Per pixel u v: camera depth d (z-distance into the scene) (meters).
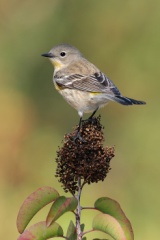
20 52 15.94
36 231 6.46
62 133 15.68
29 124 15.77
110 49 15.31
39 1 16.19
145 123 14.64
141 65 14.98
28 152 15.48
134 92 15.02
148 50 14.90
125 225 6.50
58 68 10.62
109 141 15.04
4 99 15.82
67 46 10.64
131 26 15.11
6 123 15.70
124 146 14.71
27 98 15.92
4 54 16.02
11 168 15.22
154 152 14.30
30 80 15.89
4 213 14.21
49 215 6.26
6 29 16.22
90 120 7.20
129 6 15.14
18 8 16.36
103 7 15.35
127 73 15.11
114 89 9.23
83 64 10.01
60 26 15.72
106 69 15.32
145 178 14.15
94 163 6.66
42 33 15.85
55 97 15.82
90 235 12.08
